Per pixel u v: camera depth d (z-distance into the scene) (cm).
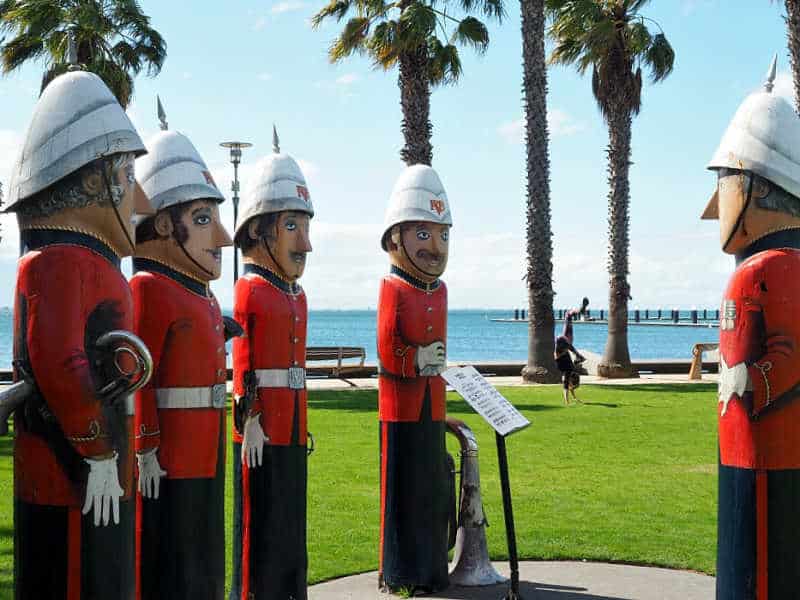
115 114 398
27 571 373
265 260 555
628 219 2158
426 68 1784
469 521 646
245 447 548
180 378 464
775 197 471
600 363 2172
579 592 605
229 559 696
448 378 580
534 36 1955
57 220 382
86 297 371
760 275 466
